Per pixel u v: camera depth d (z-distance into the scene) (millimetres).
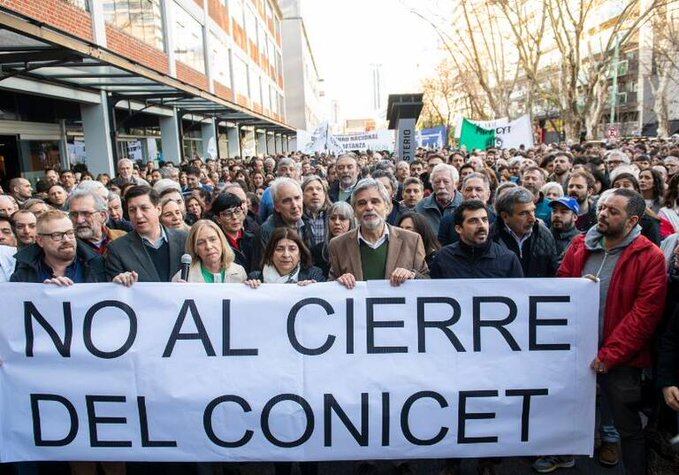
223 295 3273
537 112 43438
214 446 3297
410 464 3732
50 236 3199
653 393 3209
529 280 3277
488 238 3787
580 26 18031
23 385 3260
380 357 3314
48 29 6965
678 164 8078
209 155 22953
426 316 3309
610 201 3223
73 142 14117
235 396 3277
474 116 44312
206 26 25344
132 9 15750
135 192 3830
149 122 19797
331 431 3312
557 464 3828
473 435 3332
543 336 3305
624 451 3330
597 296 3270
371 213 3734
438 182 5523
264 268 3711
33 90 10602
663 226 4816
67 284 3238
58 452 3283
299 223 4914
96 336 3256
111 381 3266
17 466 3412
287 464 3545
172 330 3266
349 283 3291
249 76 38250
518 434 3336
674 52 27516
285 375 3295
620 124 40344
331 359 3301
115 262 3705
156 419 3279
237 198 4785
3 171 11453
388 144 22281
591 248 3451
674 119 40125
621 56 39250
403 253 3812
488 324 3305
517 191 4086
